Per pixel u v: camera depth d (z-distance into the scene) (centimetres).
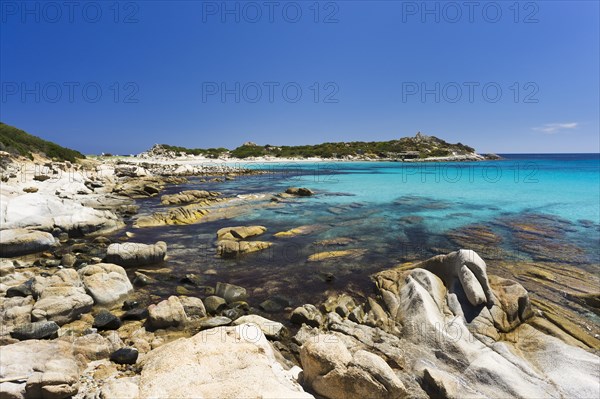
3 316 765
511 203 2761
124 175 4650
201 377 511
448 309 831
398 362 670
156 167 6138
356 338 759
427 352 697
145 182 4100
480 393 583
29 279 1022
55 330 738
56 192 2548
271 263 1340
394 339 753
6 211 1568
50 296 846
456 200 2942
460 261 908
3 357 550
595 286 1084
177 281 1155
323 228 1902
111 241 1636
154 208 2625
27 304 838
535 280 1138
